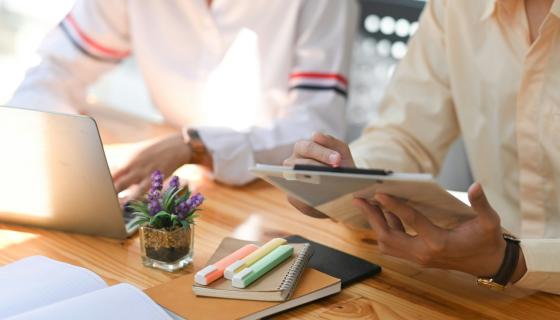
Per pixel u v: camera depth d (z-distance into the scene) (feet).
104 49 7.41
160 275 3.91
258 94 6.98
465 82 5.24
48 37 7.37
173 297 3.48
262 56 6.95
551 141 4.69
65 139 4.07
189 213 3.95
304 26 6.77
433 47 5.50
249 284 3.50
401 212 3.58
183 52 7.19
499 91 5.00
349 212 4.10
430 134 5.55
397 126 5.58
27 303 3.24
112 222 4.30
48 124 4.07
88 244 4.31
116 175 5.14
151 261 3.97
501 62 4.97
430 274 4.07
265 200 5.22
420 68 5.59
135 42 7.30
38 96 6.77
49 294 3.32
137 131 6.80
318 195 3.84
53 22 12.92
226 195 5.29
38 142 4.14
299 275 3.71
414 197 3.56
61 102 6.83
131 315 3.02
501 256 3.72
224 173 5.49
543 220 4.87
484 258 3.71
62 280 3.44
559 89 4.62
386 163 5.39
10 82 12.73
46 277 3.48
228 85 7.05
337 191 3.69
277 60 6.89
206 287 3.49
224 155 5.51
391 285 3.90
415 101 5.57
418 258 3.76
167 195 3.93
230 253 4.00
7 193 4.39
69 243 4.31
